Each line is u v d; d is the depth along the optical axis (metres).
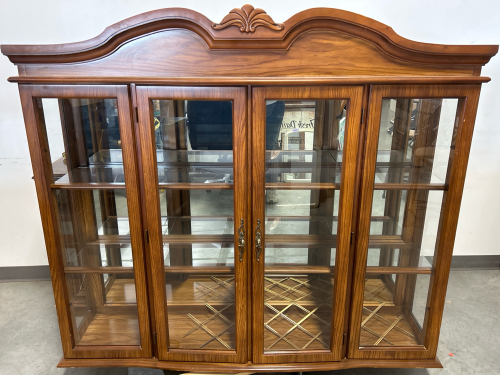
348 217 1.37
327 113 1.29
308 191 1.39
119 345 1.56
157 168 1.35
